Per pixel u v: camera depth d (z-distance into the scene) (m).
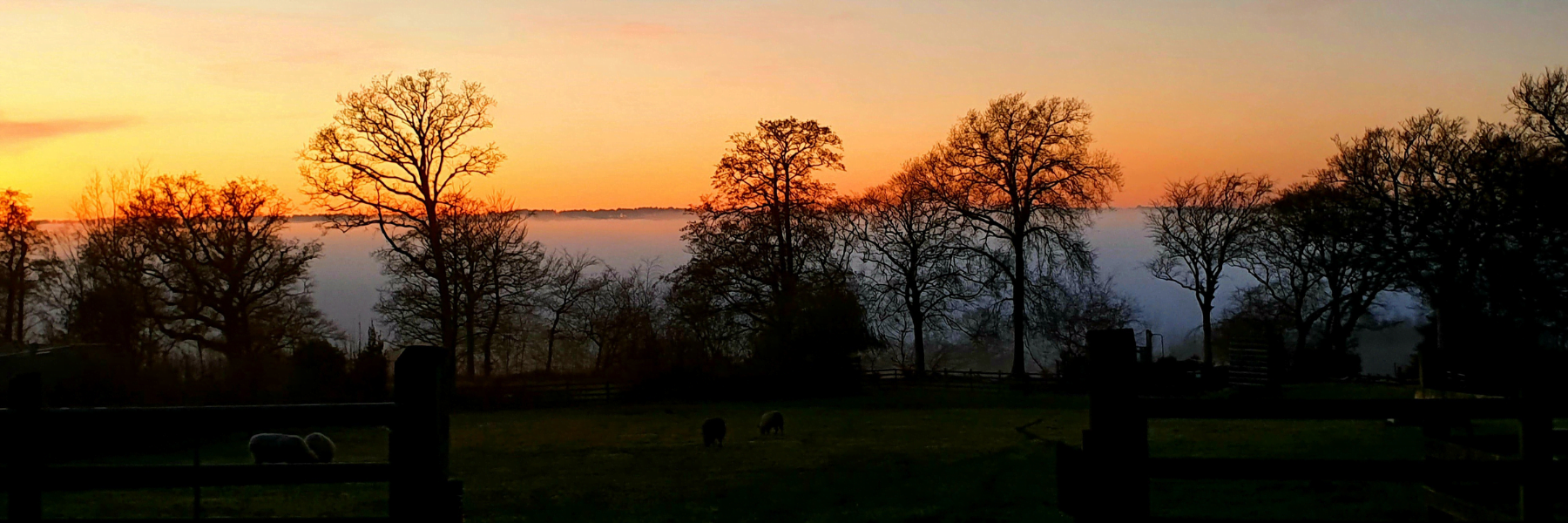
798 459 22.28
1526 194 34.44
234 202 42.59
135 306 41.09
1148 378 41.50
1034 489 16.05
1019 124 47.59
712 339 46.81
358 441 28.56
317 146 41.31
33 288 51.97
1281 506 12.10
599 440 28.78
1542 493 5.66
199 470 4.95
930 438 27.19
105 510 13.99
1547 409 4.84
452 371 5.10
